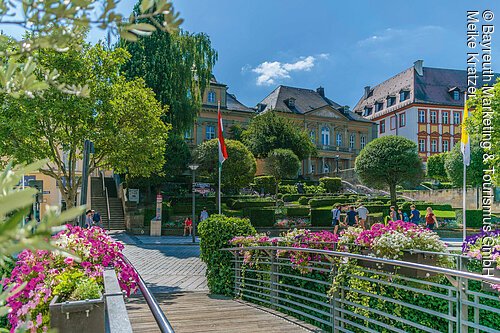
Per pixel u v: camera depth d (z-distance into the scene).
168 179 36.50
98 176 46.91
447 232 26.80
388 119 81.25
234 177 38.94
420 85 77.31
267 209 31.08
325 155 73.44
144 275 14.08
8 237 0.68
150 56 34.22
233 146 39.19
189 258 18.28
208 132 62.53
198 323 7.00
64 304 3.26
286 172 46.09
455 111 76.25
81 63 16.52
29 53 1.01
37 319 3.91
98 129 18.41
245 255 9.16
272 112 57.25
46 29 0.88
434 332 4.81
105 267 5.53
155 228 29.14
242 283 9.38
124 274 5.66
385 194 52.34
